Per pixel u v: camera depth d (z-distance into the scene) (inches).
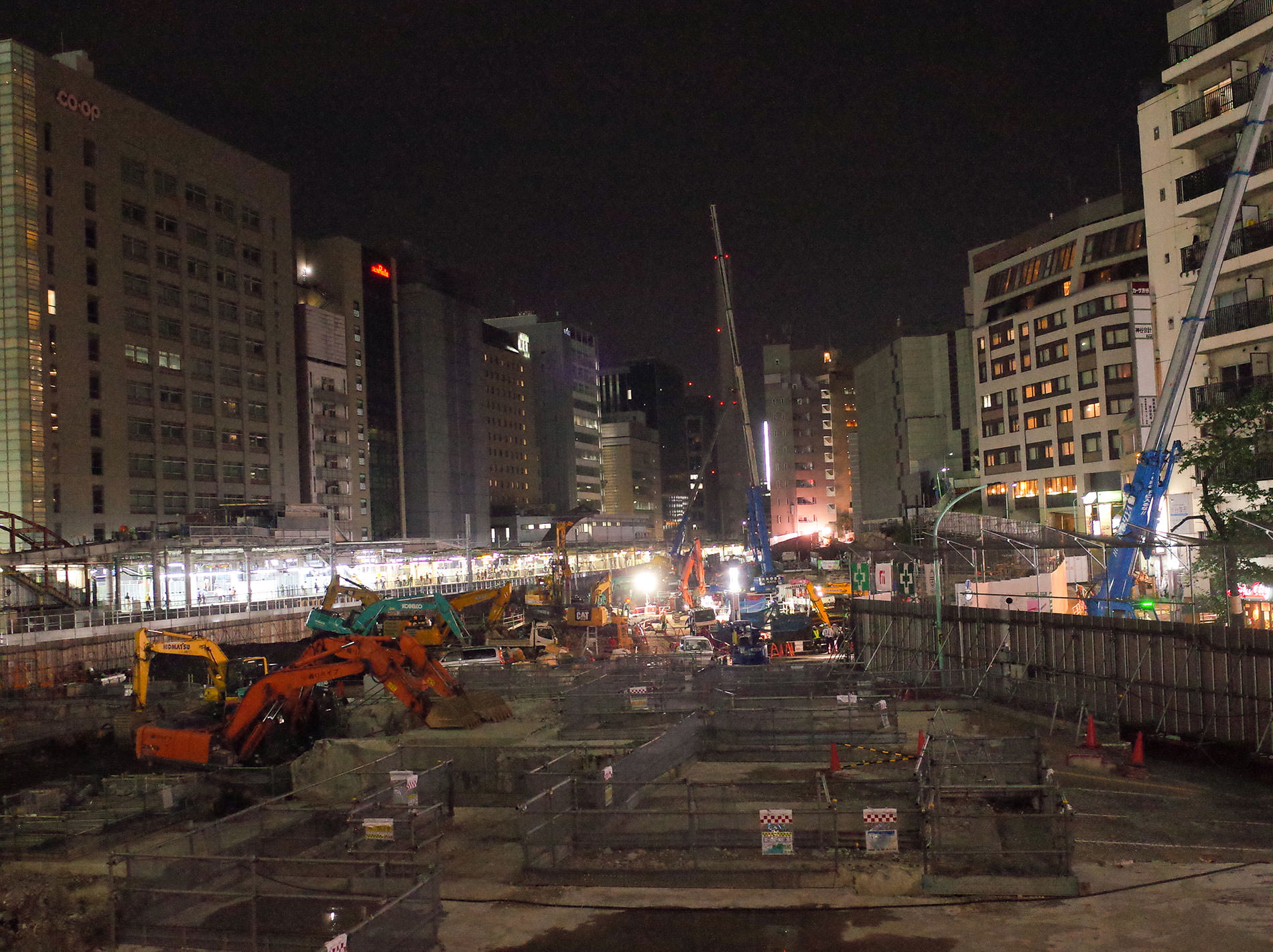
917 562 1605.6
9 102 3794.3
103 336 4168.3
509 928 594.9
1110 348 3838.6
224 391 4921.3
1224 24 2139.5
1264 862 650.8
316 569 3912.4
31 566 2915.8
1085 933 549.0
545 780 750.5
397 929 536.1
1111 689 1110.4
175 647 1566.2
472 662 1988.2
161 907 602.2
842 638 1941.4
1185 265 2146.9
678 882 656.4
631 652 2266.2
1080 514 3971.5
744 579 2940.5
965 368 6200.8
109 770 1286.9
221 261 4975.4
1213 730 976.9
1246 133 1561.3
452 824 834.2
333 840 712.4
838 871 651.5
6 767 1337.4
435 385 6988.2
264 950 575.8
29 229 3816.4
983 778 816.9
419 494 6766.7
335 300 6186.0
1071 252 4148.6
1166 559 1717.5
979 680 1306.6
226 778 989.2
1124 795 831.7
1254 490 1566.2
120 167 4343.0
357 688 1621.6
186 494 4603.8
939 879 619.2
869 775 920.3
